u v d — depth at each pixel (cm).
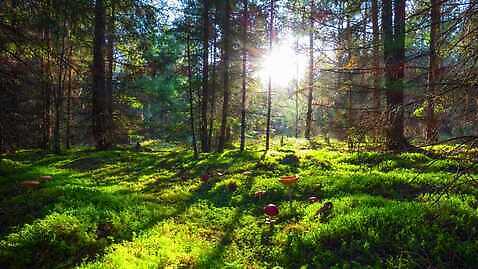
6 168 1661
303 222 980
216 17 2725
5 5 1282
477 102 595
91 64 2648
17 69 1480
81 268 774
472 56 577
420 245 779
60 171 1802
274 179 1449
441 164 1283
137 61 2655
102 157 2252
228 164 1933
